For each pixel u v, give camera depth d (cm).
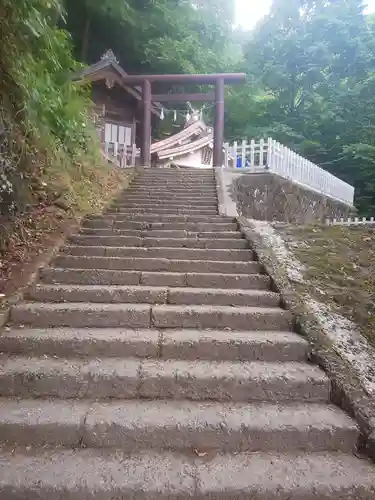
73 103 645
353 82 1972
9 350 271
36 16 395
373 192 2012
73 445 204
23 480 176
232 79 1184
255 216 951
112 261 405
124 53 1652
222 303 340
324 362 257
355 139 1945
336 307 329
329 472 189
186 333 292
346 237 501
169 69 1703
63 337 274
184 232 502
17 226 418
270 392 241
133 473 184
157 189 787
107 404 229
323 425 211
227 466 192
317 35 1966
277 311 315
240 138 2103
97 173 733
